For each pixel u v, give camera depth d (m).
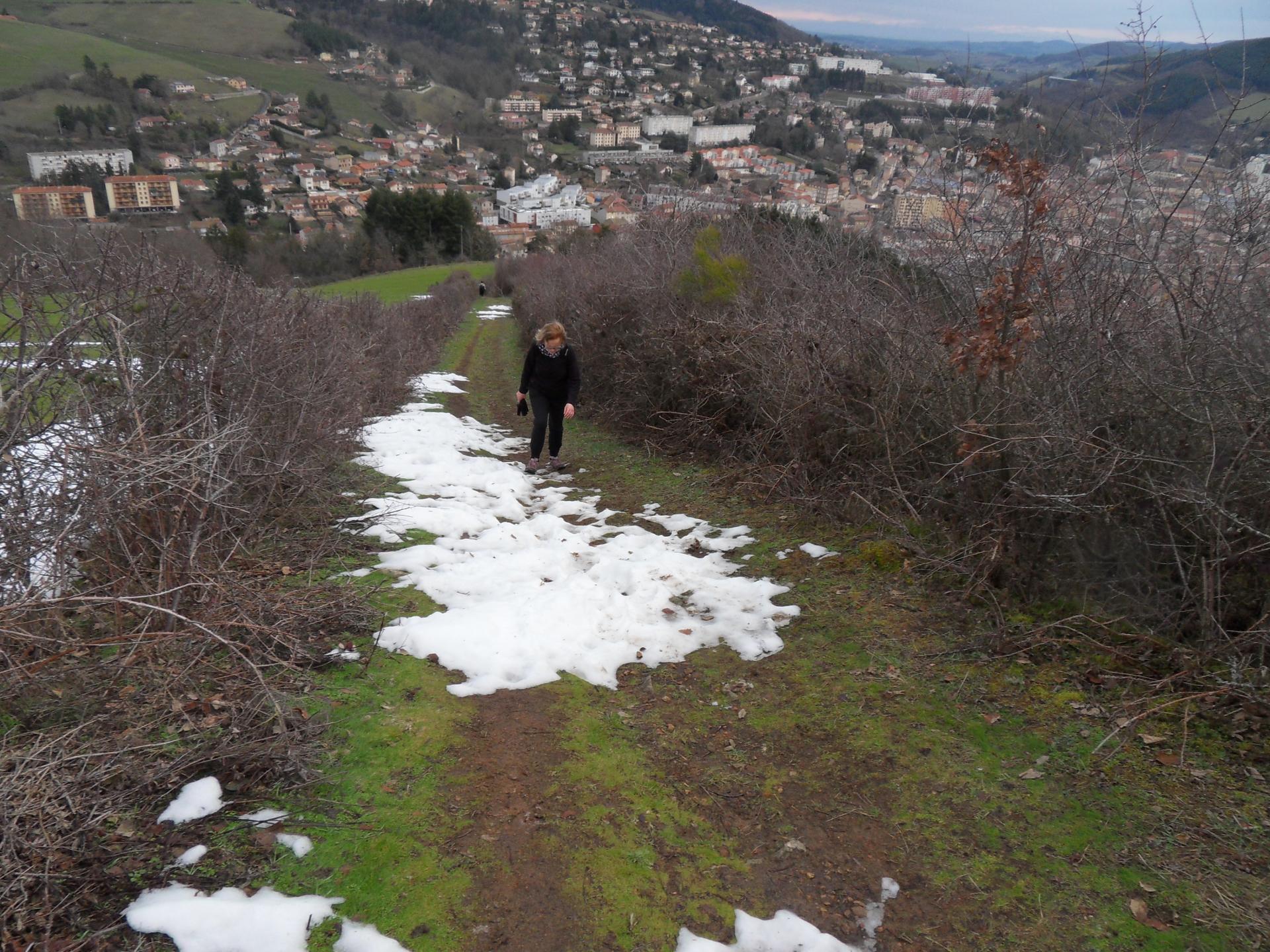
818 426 6.47
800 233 9.17
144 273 4.64
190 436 4.09
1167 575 3.88
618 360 10.19
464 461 8.12
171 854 2.49
